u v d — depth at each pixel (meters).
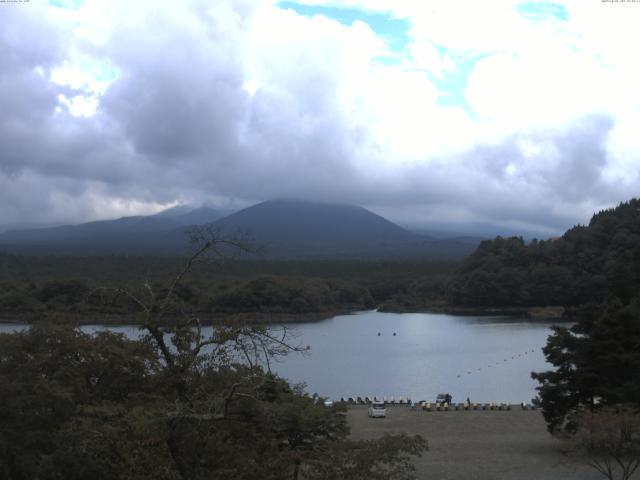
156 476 15.88
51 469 19.59
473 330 161.75
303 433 25.70
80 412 22.36
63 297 113.69
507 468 39.38
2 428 24.23
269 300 178.00
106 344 24.72
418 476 37.56
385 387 88.12
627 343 42.22
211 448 16.16
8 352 26.09
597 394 42.16
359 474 20.19
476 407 64.50
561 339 44.03
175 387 17.41
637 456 34.12
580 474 37.12
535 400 64.00
